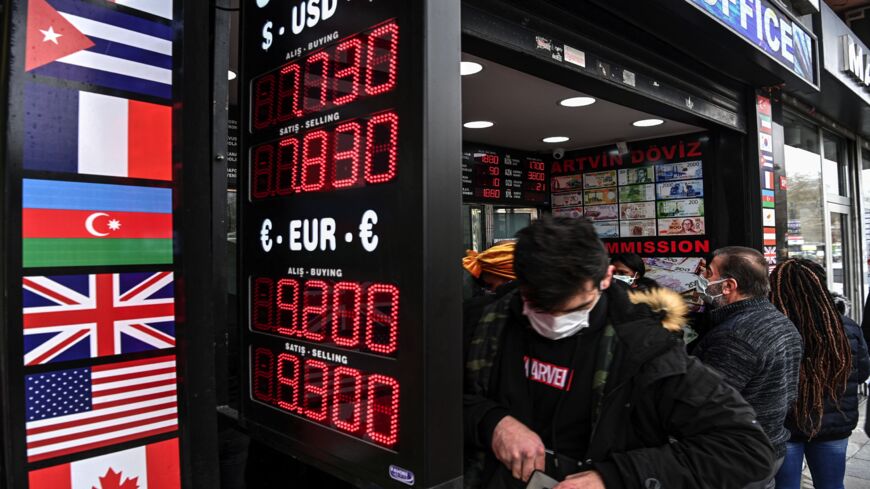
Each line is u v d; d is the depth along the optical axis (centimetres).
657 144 518
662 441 139
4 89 123
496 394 153
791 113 600
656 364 131
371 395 140
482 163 530
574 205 573
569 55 291
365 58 144
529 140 525
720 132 475
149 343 142
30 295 125
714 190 487
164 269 144
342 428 148
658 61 357
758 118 461
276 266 172
